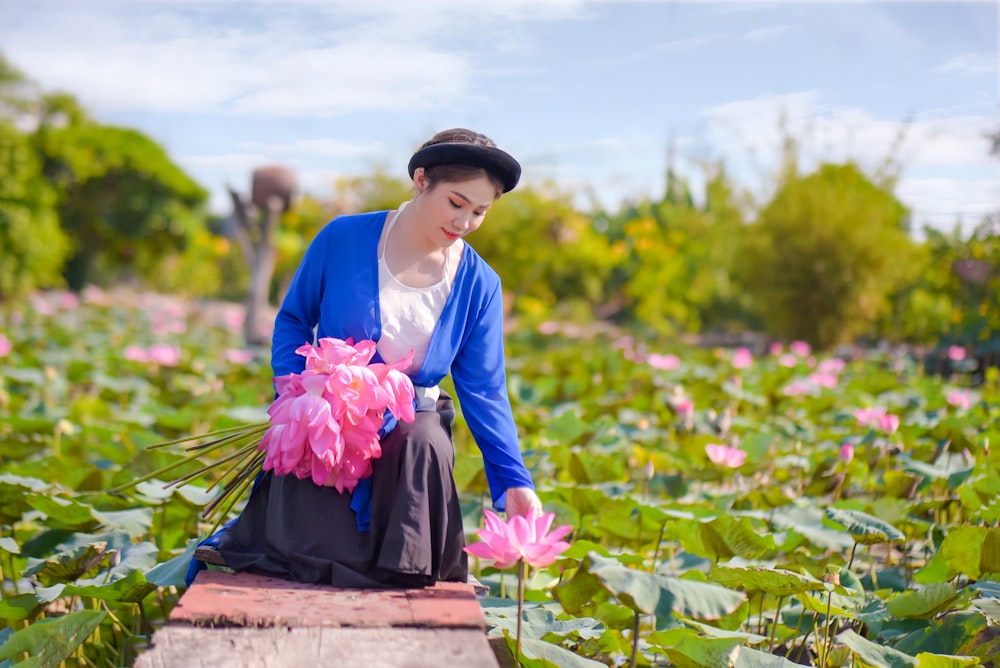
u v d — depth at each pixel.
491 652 2.13
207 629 2.19
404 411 2.56
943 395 8.06
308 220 17.25
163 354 9.69
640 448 5.44
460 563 2.65
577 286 18.48
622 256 18.91
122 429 6.09
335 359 2.52
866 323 13.89
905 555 4.21
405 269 2.79
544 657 2.58
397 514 2.53
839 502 4.42
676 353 13.25
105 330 15.41
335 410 2.50
